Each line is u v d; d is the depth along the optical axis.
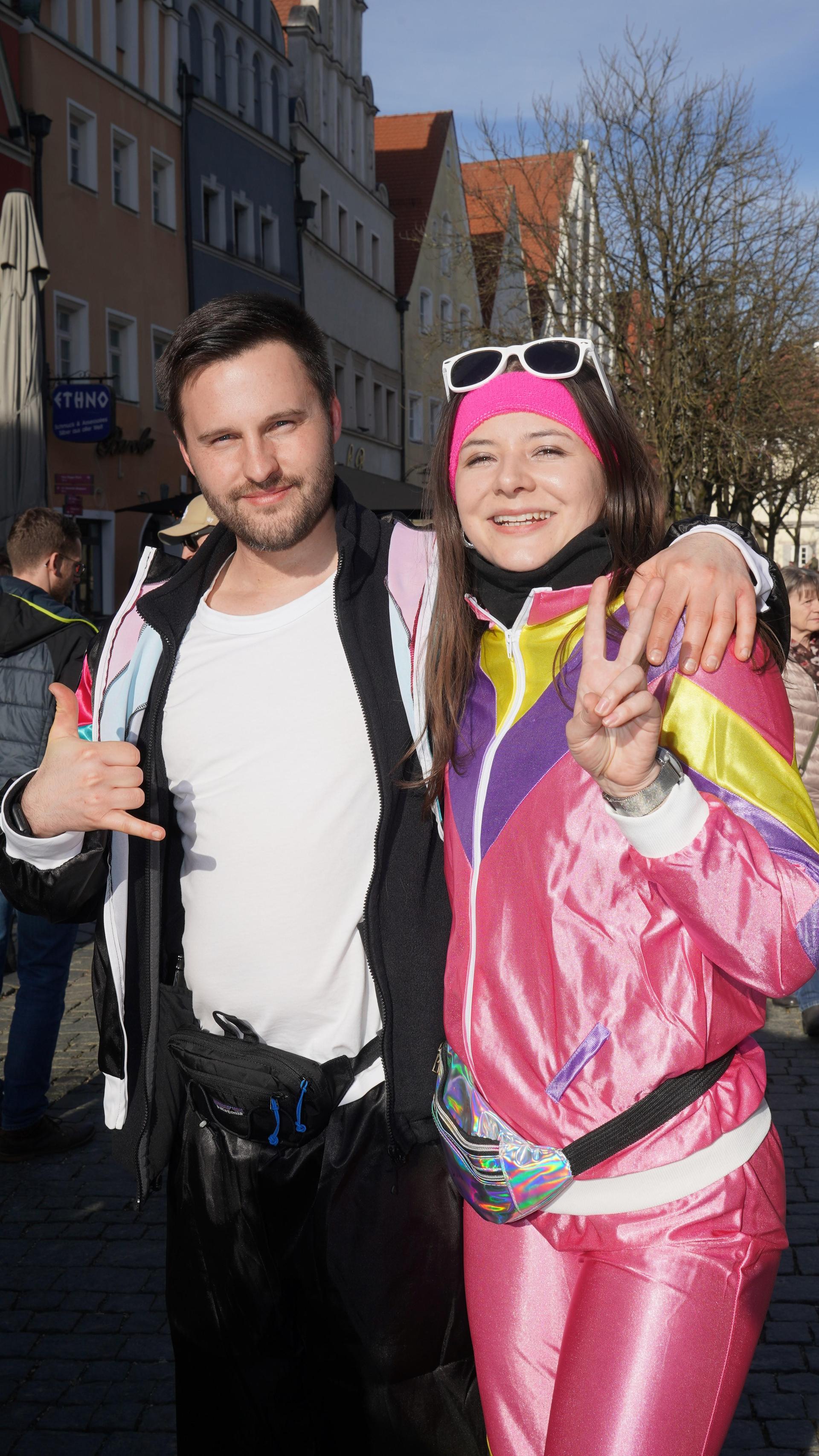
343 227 35.78
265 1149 2.11
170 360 2.11
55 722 2.06
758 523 27.97
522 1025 1.75
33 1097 4.52
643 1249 1.65
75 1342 3.40
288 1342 2.14
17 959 4.51
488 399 1.88
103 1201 4.23
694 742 1.63
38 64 21.58
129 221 24.69
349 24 35.56
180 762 2.16
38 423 12.02
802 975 1.54
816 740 5.89
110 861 2.19
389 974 2.04
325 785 2.07
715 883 1.53
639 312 25.14
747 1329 1.63
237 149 28.91
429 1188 2.07
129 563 24.44
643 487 1.91
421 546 2.17
